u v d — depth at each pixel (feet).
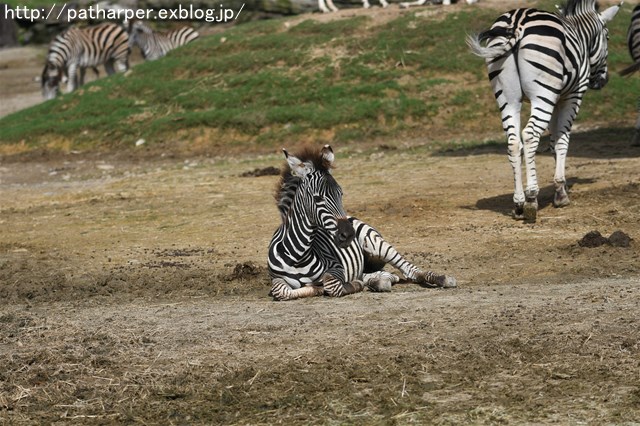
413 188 59.98
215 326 31.04
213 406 24.06
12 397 25.02
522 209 48.49
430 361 26.50
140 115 92.68
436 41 95.35
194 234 50.57
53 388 25.59
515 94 47.34
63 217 57.62
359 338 28.76
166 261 44.27
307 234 33.55
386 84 89.45
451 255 42.27
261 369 26.40
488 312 30.86
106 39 126.62
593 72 52.21
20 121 99.50
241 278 39.50
